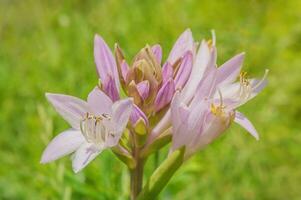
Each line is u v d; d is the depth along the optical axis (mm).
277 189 731
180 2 915
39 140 729
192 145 385
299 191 738
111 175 569
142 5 931
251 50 863
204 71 388
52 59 881
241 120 394
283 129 813
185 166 616
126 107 363
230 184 703
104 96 367
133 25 897
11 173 701
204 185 682
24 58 949
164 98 383
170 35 846
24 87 857
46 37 938
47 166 611
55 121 679
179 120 377
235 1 961
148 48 389
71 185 561
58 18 987
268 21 955
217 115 378
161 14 901
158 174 391
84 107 376
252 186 719
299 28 938
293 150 781
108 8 947
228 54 819
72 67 838
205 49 392
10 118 832
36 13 1064
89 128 370
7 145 796
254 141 744
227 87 396
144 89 379
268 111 813
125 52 796
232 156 716
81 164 364
